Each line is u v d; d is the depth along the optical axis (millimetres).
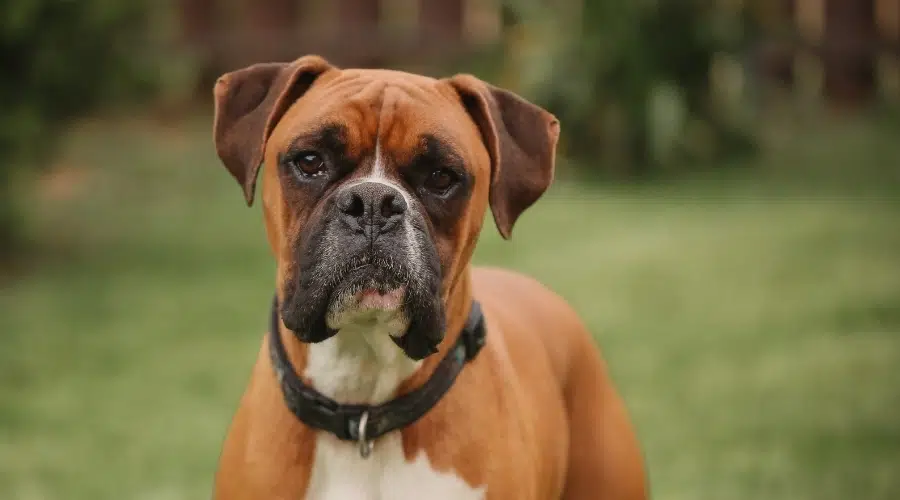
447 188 3076
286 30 14930
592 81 12000
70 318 7445
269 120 3223
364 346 3021
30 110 8188
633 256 8844
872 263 8594
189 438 5699
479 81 3385
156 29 9508
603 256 8859
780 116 13906
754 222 9945
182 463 5426
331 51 14383
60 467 5332
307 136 3029
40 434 5695
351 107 3027
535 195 3432
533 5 12742
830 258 8750
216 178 11734
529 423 3352
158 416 5941
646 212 10383
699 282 8188
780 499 5086
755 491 5164
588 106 12039
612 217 10180
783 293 7949
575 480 3793
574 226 9836
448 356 3113
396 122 3025
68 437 5676
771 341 7062
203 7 15211
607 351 6898
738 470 5391
